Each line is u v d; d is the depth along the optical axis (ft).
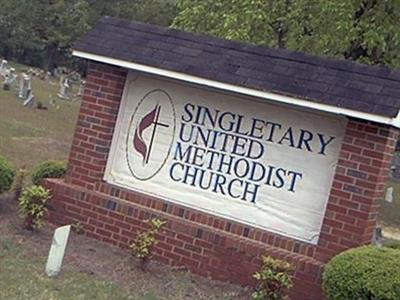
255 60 28.99
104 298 23.48
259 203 28.68
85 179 31.63
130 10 186.29
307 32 52.75
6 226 29.73
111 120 31.42
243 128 29.17
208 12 56.54
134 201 30.63
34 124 74.69
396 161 99.04
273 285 24.67
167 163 30.58
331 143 27.58
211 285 27.09
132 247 28.04
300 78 27.63
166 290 25.59
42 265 25.75
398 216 67.41
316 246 26.91
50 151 58.80
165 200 30.22
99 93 31.63
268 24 53.67
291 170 28.22
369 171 26.17
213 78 28.40
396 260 23.06
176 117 30.50
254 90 27.63
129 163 31.30
